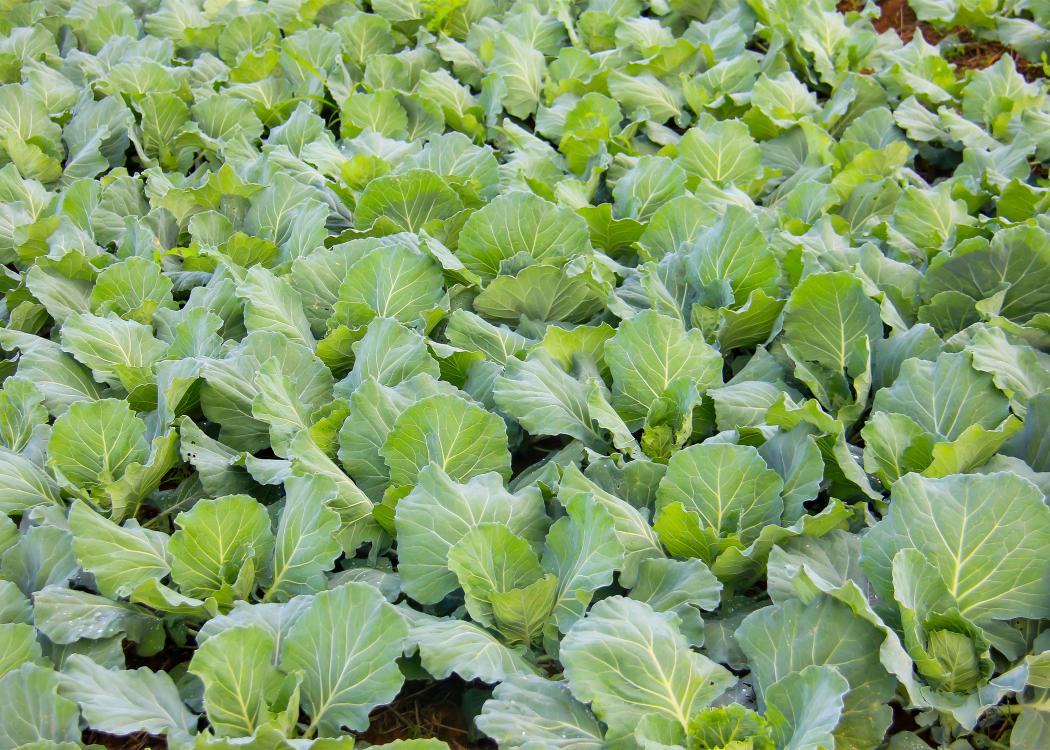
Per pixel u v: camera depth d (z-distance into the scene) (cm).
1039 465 285
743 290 319
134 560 268
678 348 297
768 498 275
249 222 355
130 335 311
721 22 431
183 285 338
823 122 397
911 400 293
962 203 349
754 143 373
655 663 250
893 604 261
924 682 257
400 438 280
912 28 476
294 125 381
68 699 246
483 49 420
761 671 256
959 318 317
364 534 281
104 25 440
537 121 396
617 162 369
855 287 304
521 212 323
